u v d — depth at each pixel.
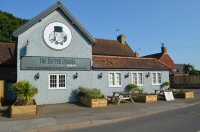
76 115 14.62
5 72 23.20
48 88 19.94
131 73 25.34
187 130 10.27
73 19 21.00
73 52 21.17
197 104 19.97
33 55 19.50
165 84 27.31
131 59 27.30
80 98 20.28
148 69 26.48
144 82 26.22
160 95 23.47
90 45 22.12
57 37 20.50
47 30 20.14
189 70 58.97
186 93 24.77
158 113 15.69
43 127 11.50
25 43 19.27
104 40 37.28
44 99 19.72
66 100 20.61
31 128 11.31
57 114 15.01
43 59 19.84
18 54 19.03
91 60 22.08
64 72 20.69
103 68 23.16
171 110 16.89
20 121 12.88
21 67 19.05
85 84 21.55
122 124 12.20
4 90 20.22
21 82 15.85
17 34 19.03
